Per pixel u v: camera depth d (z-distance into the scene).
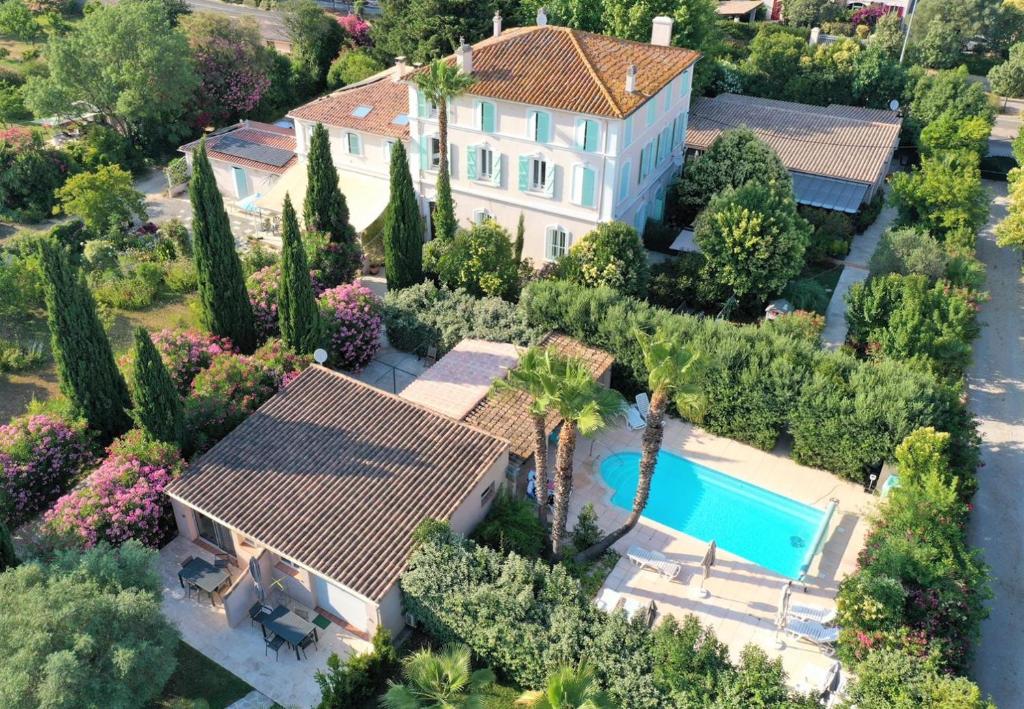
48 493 32.34
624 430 38.75
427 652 24.30
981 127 61.53
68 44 65.75
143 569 25.92
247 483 30.25
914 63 90.00
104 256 51.34
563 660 25.03
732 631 29.02
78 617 23.25
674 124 54.44
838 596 29.08
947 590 27.31
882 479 34.91
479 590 26.17
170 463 31.25
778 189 47.59
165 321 46.62
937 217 53.09
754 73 73.50
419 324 42.56
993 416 40.84
